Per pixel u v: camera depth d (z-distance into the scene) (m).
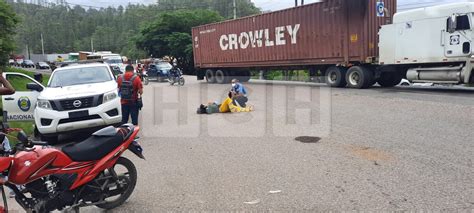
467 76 14.68
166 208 4.89
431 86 18.80
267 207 4.76
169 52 51.78
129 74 9.54
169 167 6.62
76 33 117.38
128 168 5.13
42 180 4.36
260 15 23.30
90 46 112.19
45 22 115.69
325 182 5.50
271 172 6.05
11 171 4.11
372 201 4.78
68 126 8.73
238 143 8.16
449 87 17.83
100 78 10.26
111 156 4.75
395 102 12.77
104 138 4.79
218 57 27.23
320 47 20.06
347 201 4.82
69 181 4.46
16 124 10.86
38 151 4.29
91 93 8.98
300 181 5.58
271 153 7.19
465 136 7.75
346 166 6.18
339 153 6.96
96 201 4.78
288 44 21.81
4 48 24.72
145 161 7.09
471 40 14.49
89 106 8.89
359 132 8.59
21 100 9.84
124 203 5.10
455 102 12.18
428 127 8.74
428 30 15.62
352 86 18.62
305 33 20.75
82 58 65.25
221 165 6.57
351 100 13.90
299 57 21.28
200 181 5.80
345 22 18.64
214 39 27.44
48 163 4.29
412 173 5.71
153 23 53.28
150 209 4.89
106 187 4.80
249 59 24.52
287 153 7.13
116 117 9.18
